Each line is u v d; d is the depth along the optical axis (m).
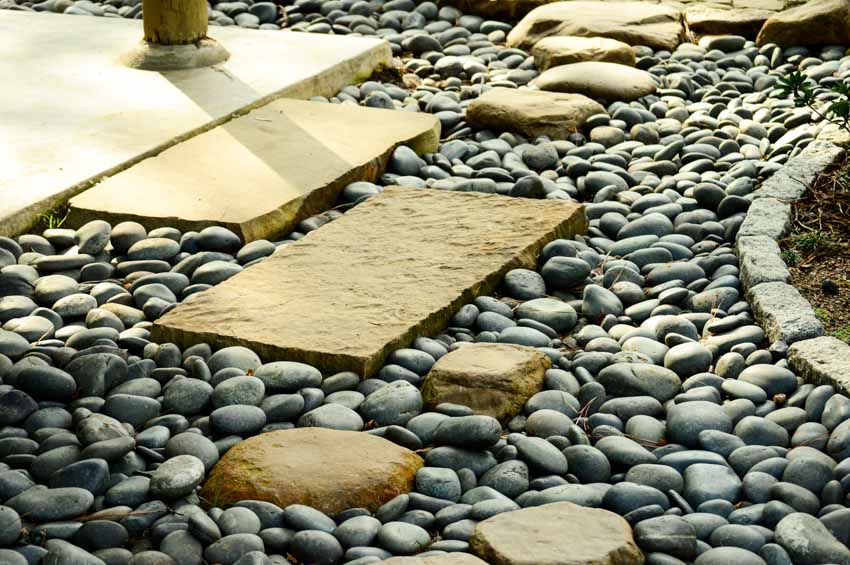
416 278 4.23
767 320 3.95
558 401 3.55
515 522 2.91
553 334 4.03
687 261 4.57
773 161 5.39
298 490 3.09
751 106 6.25
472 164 5.56
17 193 4.83
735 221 4.75
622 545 2.82
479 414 3.50
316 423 3.40
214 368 3.70
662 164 5.47
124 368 3.67
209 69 6.43
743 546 2.89
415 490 3.17
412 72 7.09
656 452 3.35
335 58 6.69
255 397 3.51
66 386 3.53
